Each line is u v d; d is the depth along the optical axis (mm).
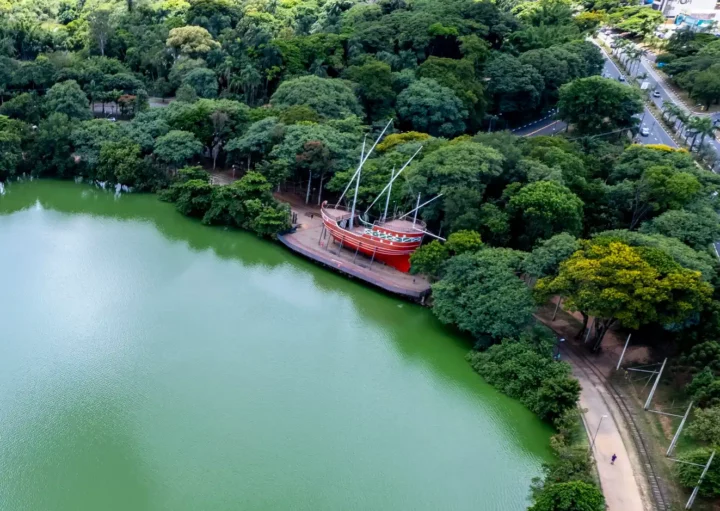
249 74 173500
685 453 69188
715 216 110812
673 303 83125
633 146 138875
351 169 130750
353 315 104312
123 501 66812
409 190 116312
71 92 155375
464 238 102500
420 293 106250
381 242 112062
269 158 140625
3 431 74688
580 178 120062
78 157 151000
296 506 67562
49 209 134250
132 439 75000
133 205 138750
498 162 115375
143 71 196375
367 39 189625
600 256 88688
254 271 115938
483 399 85000
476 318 91875
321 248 121250
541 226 104938
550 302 106688
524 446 77688
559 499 61000
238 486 69500
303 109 148250
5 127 144875
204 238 127062
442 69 176000
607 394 83812
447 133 167375
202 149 146750
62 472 69812
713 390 74688
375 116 168375
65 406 79250
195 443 75062
